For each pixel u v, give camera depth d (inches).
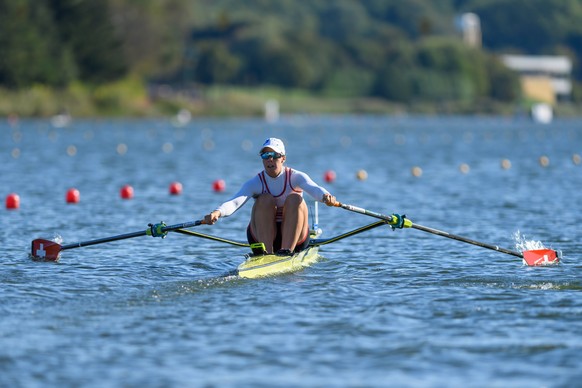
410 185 4692.4
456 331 1678.2
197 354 1542.8
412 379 1417.3
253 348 1576.0
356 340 1621.6
